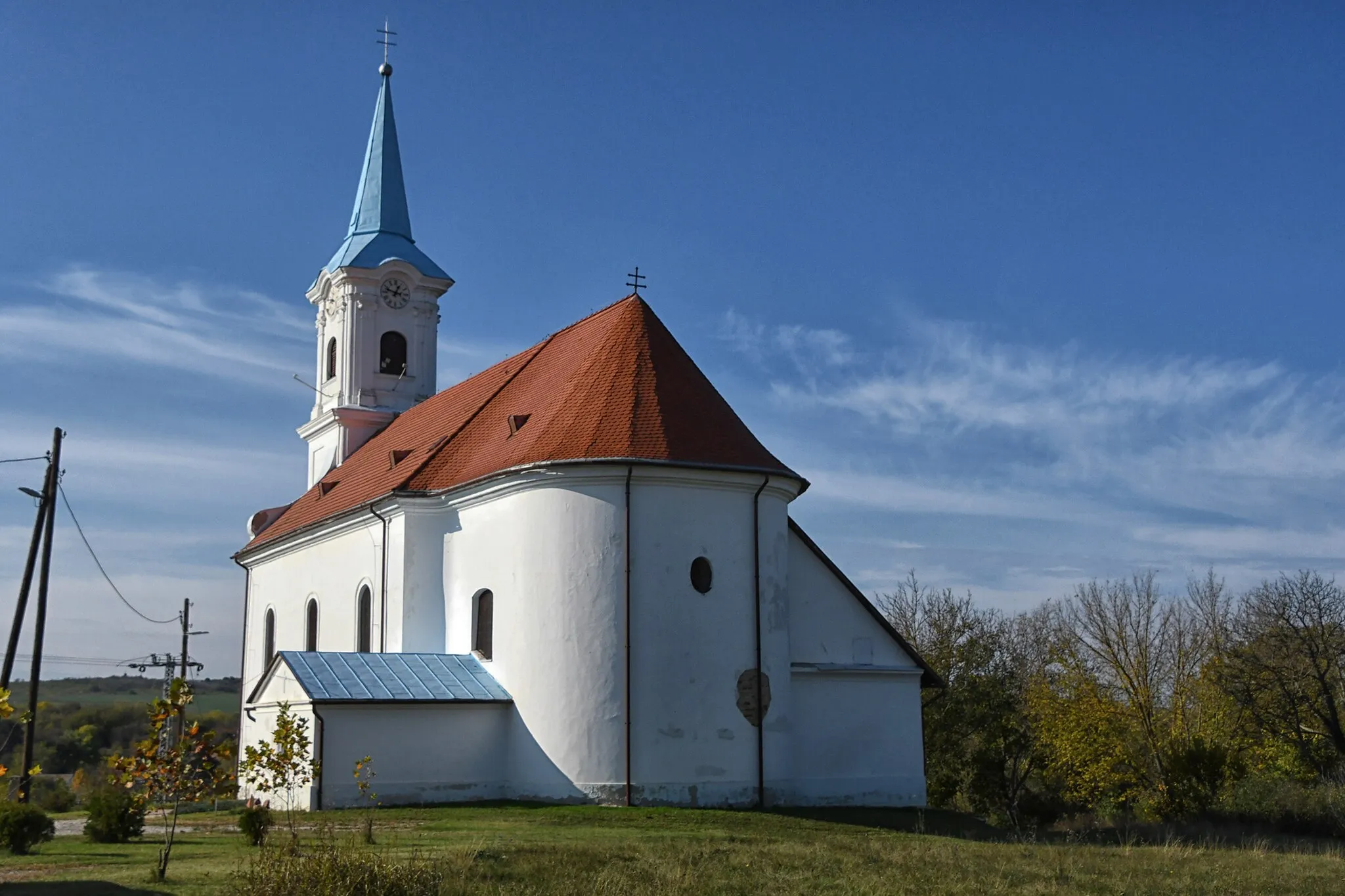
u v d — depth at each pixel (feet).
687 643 111.34
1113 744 192.44
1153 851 92.84
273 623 170.71
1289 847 112.68
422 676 116.16
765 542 116.88
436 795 111.45
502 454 122.93
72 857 75.72
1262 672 189.98
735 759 111.55
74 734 331.16
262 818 82.84
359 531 142.10
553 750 110.42
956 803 192.54
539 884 65.21
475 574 122.72
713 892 65.41
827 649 129.49
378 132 190.80
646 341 122.21
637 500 112.06
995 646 200.75
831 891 66.39
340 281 181.88
